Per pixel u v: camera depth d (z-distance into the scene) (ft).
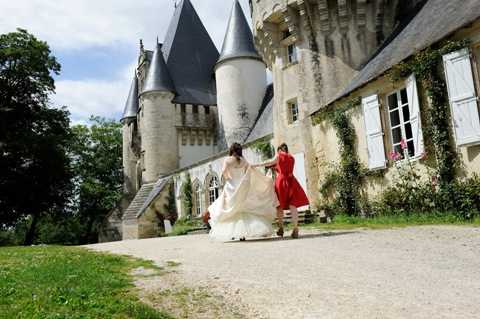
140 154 124.57
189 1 130.72
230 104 105.60
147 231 95.45
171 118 109.81
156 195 98.02
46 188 109.60
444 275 14.16
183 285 14.88
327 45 52.80
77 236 174.60
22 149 99.04
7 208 105.81
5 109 102.27
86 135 156.76
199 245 26.63
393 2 53.83
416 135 35.32
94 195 149.59
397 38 46.85
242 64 106.52
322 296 12.46
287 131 57.41
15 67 107.34
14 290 14.05
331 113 47.47
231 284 14.56
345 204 44.73
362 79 43.98
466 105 31.12
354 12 52.49
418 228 27.32
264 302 12.30
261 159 66.44
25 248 33.09
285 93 58.18
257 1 59.88
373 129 40.86
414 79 35.19
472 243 19.81
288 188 26.61
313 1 53.01
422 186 35.24
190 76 118.62
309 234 28.19
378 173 40.57
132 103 140.15
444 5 41.01
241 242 25.91
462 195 31.09
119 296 13.56
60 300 12.72
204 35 127.85
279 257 18.97
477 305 10.97
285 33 59.52
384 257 17.74
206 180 86.53
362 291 12.75
